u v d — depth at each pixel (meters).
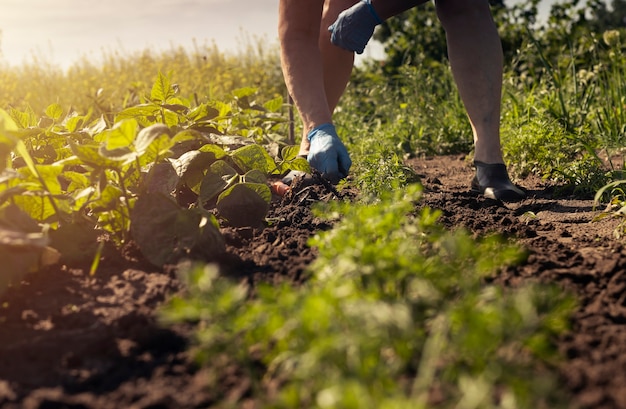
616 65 5.78
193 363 1.66
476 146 3.78
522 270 2.19
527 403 1.29
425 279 1.70
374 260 1.68
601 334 1.73
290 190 3.49
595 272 2.19
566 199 3.70
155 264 2.35
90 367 1.70
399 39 8.86
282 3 3.95
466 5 3.65
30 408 1.51
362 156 5.04
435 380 1.48
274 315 1.46
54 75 11.44
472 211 3.25
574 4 8.17
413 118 6.60
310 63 3.95
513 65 6.83
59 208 2.53
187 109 3.77
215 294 1.52
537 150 4.45
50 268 2.34
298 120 6.41
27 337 1.86
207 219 2.40
